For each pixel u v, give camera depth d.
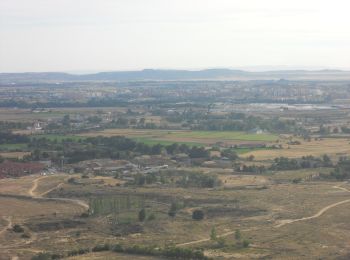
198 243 193.38
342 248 188.00
